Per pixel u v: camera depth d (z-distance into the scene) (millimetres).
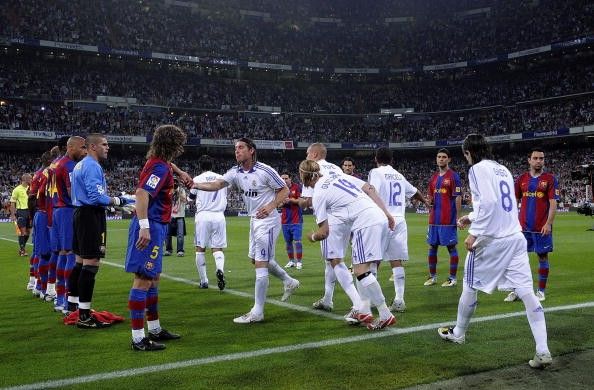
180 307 7191
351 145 52844
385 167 7402
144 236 4973
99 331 5891
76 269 6469
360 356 4754
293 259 11898
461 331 5117
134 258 5066
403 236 6984
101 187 6043
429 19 58844
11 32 42250
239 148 6406
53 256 7707
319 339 5375
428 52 56031
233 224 30469
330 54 56719
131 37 48656
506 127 50750
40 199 8070
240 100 53125
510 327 5824
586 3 47562
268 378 4180
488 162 4945
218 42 53000
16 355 4918
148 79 50438
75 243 6332
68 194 6824
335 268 6207
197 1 55344
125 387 4020
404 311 6805
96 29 46875
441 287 8883
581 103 47375
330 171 6234
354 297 5988
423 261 12703
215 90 52906
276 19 58438
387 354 4812
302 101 55531
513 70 53344
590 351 4898
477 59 52438
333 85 57969
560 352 4859
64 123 44406
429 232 9312
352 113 56094
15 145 44625
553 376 4242
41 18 44438
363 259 5715
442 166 9219
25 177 14133
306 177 6176
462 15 57562
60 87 45469
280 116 54500
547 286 8750
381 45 57875
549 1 51156
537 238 7746
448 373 4289
